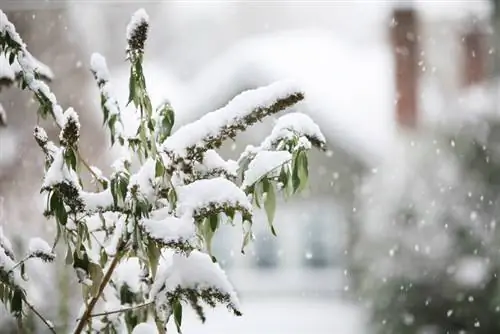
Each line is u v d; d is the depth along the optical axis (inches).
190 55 1704.0
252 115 115.7
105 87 128.4
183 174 118.6
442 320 454.0
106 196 116.5
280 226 1002.7
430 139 518.3
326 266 995.3
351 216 823.7
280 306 866.1
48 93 128.4
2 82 140.9
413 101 860.0
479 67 759.7
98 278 120.8
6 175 396.8
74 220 118.6
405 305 465.4
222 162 120.4
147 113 120.5
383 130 982.4
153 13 1567.4
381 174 578.9
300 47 1088.8
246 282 988.6
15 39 129.5
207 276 112.3
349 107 1027.3
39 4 495.5
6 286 123.5
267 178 120.2
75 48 629.0
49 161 123.2
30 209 392.5
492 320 438.6
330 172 987.9
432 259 467.8
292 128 121.8
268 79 964.6
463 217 469.4
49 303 223.3
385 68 1081.4
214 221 116.2
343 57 1115.3
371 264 507.8
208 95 964.6
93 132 568.1
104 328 129.6
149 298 127.6
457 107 506.6
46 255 120.6
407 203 495.2
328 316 741.9
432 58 882.1
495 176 469.4
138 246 109.8
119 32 1013.2
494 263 448.1
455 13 846.5
